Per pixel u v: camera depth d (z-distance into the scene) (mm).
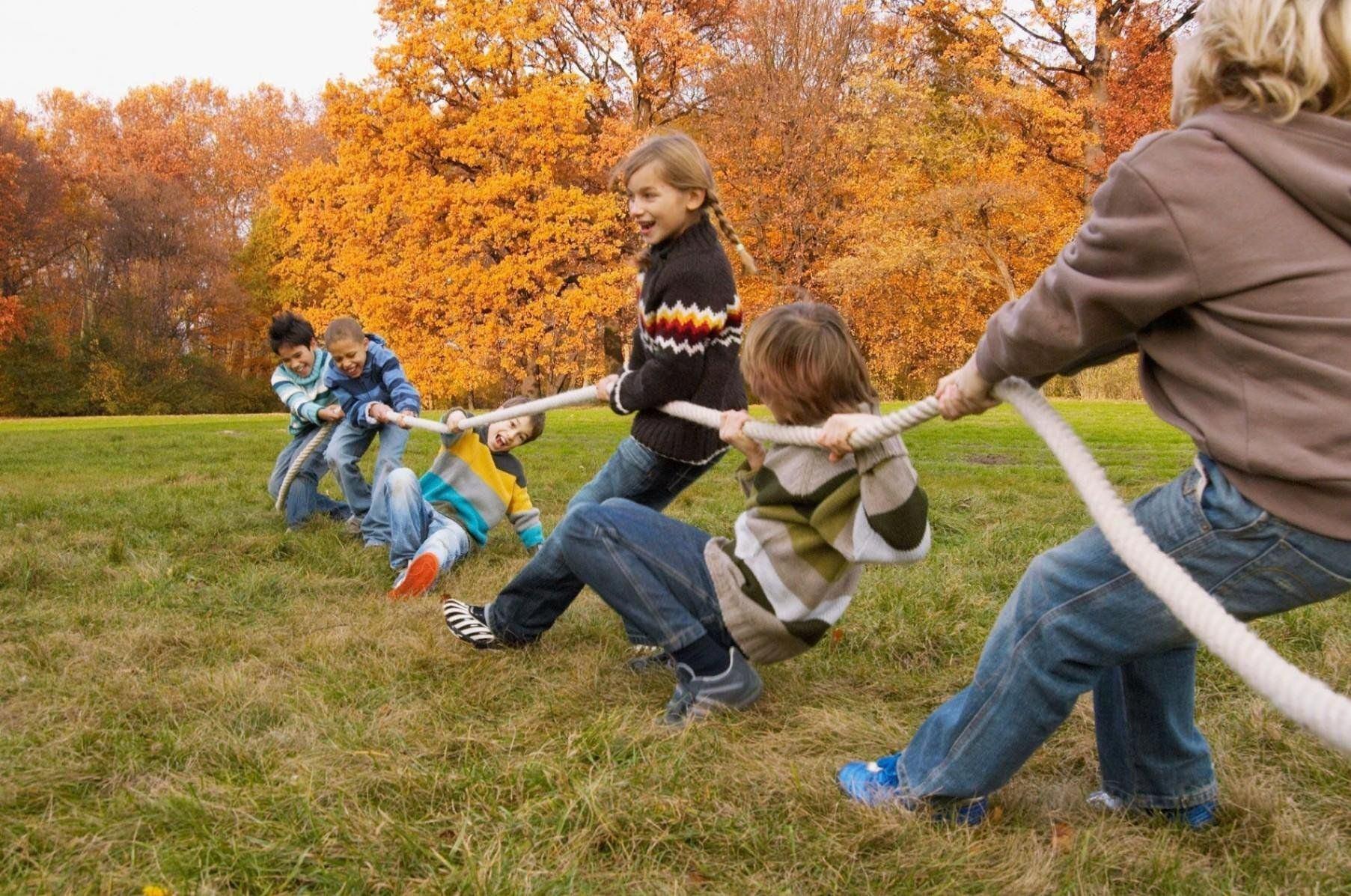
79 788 2504
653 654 3523
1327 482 1629
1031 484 8141
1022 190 25547
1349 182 1611
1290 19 1616
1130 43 26391
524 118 26422
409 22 28078
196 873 2086
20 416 36719
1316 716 1284
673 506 6793
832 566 2703
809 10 28281
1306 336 1641
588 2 28812
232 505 6961
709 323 3307
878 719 2996
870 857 2176
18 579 4590
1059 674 2070
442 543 4727
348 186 27984
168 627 3920
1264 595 1806
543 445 12461
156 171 45875
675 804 2314
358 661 3514
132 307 38875
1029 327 1917
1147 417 15211
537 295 27203
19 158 38062
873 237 26562
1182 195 1677
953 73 28734
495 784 2455
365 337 5852
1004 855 2188
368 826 2234
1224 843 2266
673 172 3252
